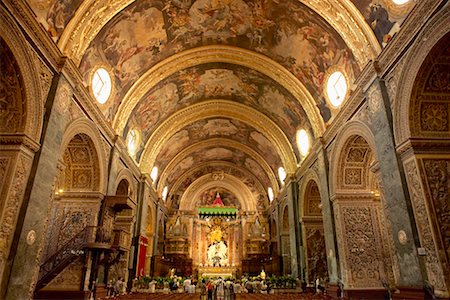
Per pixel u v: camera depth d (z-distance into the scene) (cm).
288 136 1867
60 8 835
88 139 1084
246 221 2834
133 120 1577
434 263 660
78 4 898
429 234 680
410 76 757
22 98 714
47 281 982
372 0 897
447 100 757
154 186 2227
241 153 2622
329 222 1257
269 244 2681
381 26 891
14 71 690
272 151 2189
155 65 1452
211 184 3014
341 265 1151
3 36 631
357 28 966
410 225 726
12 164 676
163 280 1872
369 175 1220
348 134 1110
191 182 3009
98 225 1115
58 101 831
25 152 707
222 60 1570
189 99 1897
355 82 999
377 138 884
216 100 1969
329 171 1294
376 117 890
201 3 1227
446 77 738
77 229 1079
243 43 1462
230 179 3005
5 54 663
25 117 715
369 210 1202
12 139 691
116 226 1608
